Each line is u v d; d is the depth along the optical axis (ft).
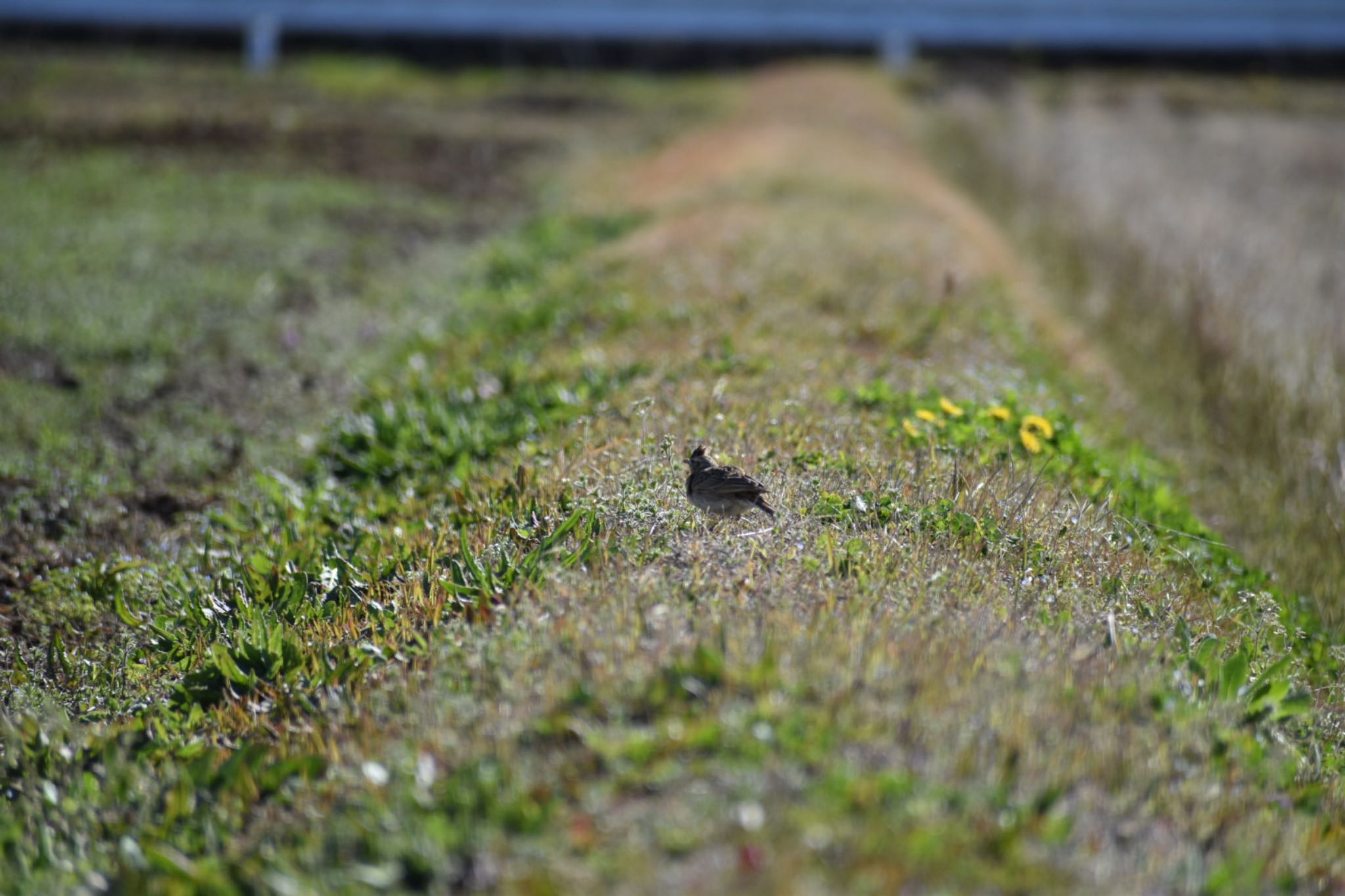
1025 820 44.01
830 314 119.75
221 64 413.39
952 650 55.01
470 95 378.53
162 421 111.04
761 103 346.54
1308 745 62.03
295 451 102.83
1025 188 229.45
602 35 467.93
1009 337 119.65
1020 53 474.49
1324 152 296.30
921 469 78.74
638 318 118.83
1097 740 50.62
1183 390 125.08
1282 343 139.64
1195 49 461.78
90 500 94.12
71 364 123.54
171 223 185.68
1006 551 69.72
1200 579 76.74
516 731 49.67
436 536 77.15
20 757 59.67
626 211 198.90
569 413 94.17
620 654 53.98
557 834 43.06
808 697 49.67
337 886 43.11
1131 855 44.80
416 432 97.14
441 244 187.11
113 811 53.78
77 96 306.55
